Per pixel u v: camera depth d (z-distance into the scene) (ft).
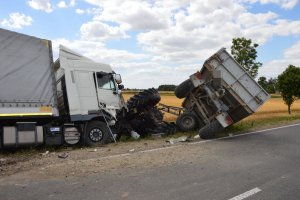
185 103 60.59
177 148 39.60
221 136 52.70
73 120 42.70
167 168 28.73
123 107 47.98
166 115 85.46
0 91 37.50
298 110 147.95
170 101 155.94
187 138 47.60
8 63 38.40
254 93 52.65
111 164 29.86
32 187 22.72
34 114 39.04
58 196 20.80
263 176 26.61
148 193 21.58
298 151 38.83
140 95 51.39
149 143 44.65
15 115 37.88
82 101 43.62
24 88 38.83
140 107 51.78
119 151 37.52
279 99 254.88
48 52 41.19
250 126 67.15
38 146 40.27
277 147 41.60
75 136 42.50
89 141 43.57
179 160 32.17
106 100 45.68
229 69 52.85
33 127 38.91
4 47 38.47
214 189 22.74
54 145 41.22
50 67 40.98
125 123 50.96
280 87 119.14
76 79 43.65
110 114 45.78
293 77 115.65
